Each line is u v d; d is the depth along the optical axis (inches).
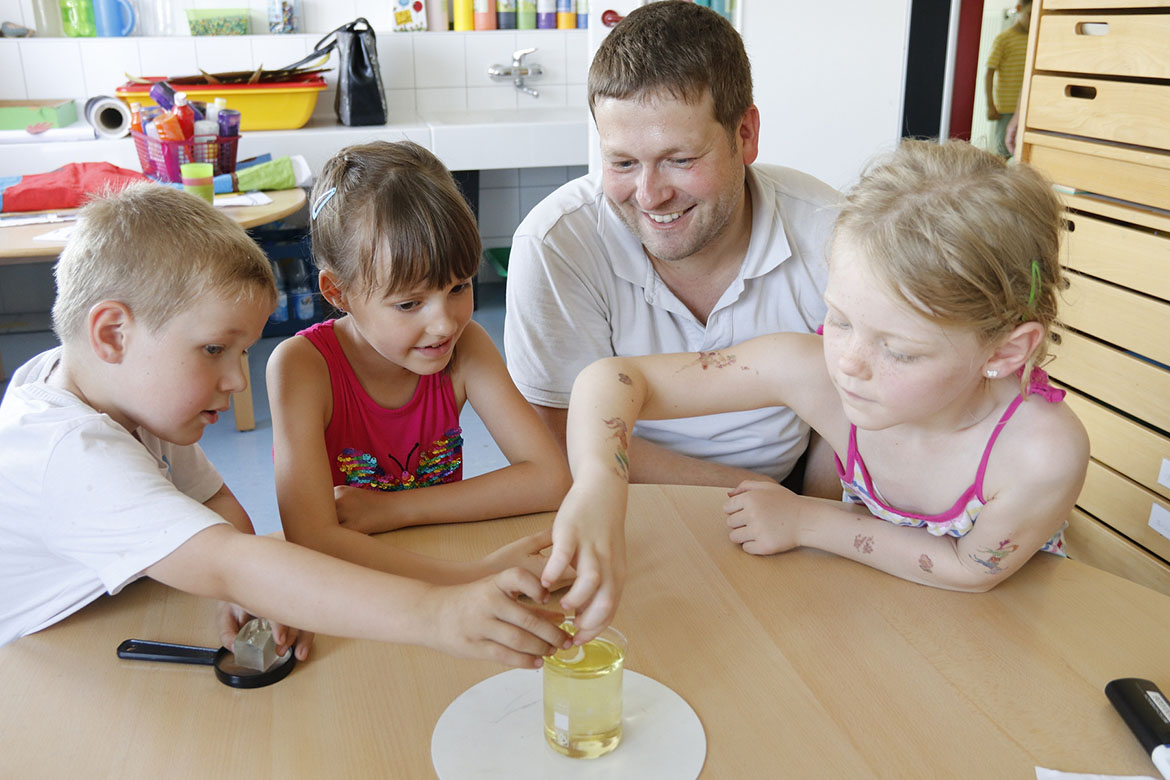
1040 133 82.9
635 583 41.9
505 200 180.7
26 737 32.6
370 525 47.4
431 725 33.7
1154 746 31.7
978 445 41.5
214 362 42.4
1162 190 69.8
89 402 42.6
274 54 159.3
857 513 44.6
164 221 40.6
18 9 152.9
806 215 62.1
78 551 37.9
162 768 31.3
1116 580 42.4
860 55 125.0
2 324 160.2
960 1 122.0
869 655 37.3
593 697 31.3
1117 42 72.1
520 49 168.2
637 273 62.0
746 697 35.0
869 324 36.0
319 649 37.7
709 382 48.0
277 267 153.9
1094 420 79.0
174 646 37.2
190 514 37.3
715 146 53.9
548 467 51.4
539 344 62.8
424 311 48.6
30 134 135.6
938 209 35.1
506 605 33.8
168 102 117.1
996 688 35.4
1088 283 78.0
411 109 167.9
